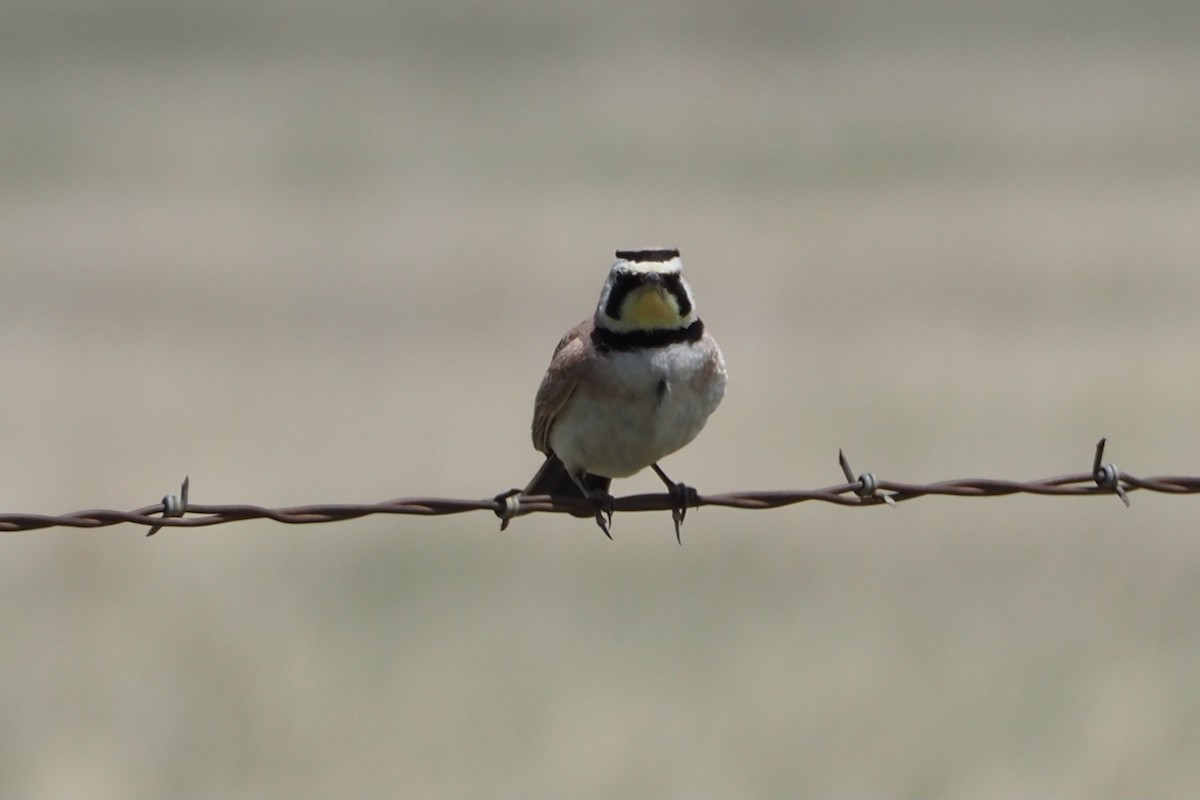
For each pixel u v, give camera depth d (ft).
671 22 282.77
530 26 280.92
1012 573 47.42
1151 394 68.69
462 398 73.00
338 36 270.87
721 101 201.87
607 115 192.54
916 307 90.12
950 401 68.74
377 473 61.00
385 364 80.33
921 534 51.37
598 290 98.84
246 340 85.97
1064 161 147.23
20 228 122.93
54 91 208.74
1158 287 92.32
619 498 27.30
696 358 28.30
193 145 169.58
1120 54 229.45
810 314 89.45
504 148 170.40
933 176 143.33
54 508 56.24
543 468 30.91
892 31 266.77
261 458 63.26
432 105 203.62
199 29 271.28
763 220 124.67
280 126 184.24
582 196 139.33
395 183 148.66
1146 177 136.36
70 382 76.48
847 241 113.80
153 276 103.96
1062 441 61.98
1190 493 27.45
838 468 59.06
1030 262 101.91
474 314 92.43
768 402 69.56
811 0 298.15
